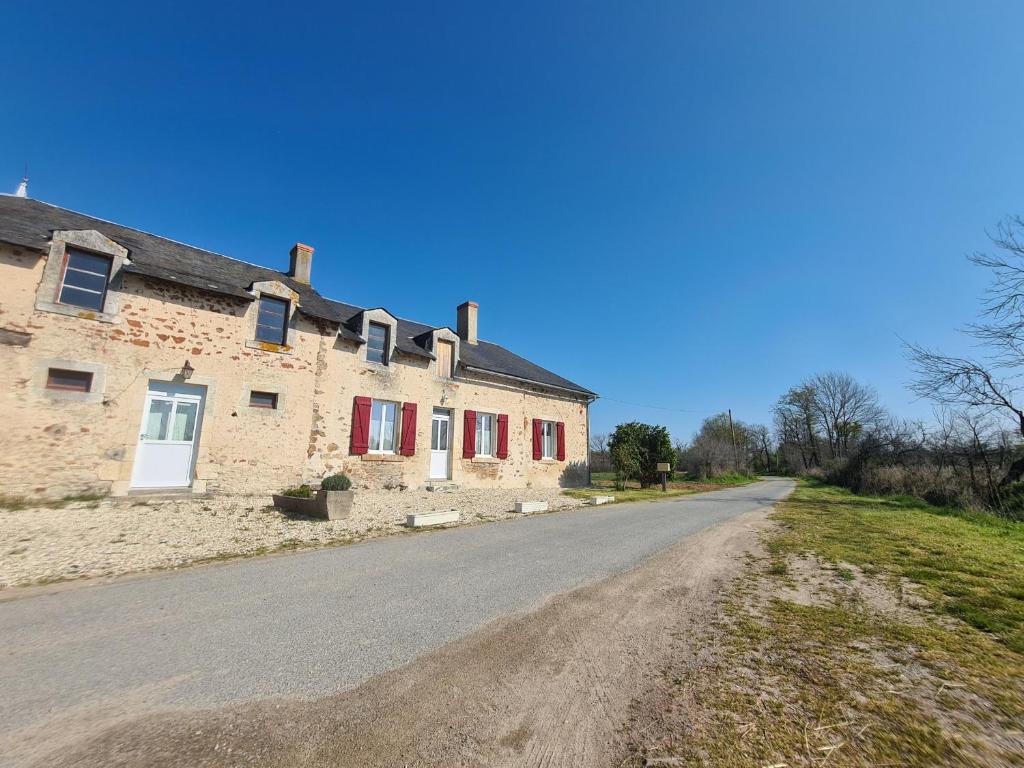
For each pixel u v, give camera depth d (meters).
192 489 9.34
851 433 40.97
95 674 2.78
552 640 3.33
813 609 3.95
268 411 10.54
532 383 16.75
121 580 4.63
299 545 6.27
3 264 7.78
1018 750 2.05
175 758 2.03
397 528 7.67
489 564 5.45
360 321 12.65
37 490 7.75
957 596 4.24
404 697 2.56
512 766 1.99
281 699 2.53
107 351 8.61
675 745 2.12
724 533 7.78
